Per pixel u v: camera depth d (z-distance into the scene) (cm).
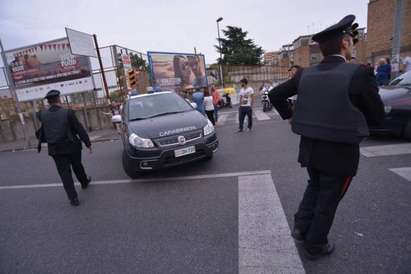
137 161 454
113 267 258
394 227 263
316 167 213
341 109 189
